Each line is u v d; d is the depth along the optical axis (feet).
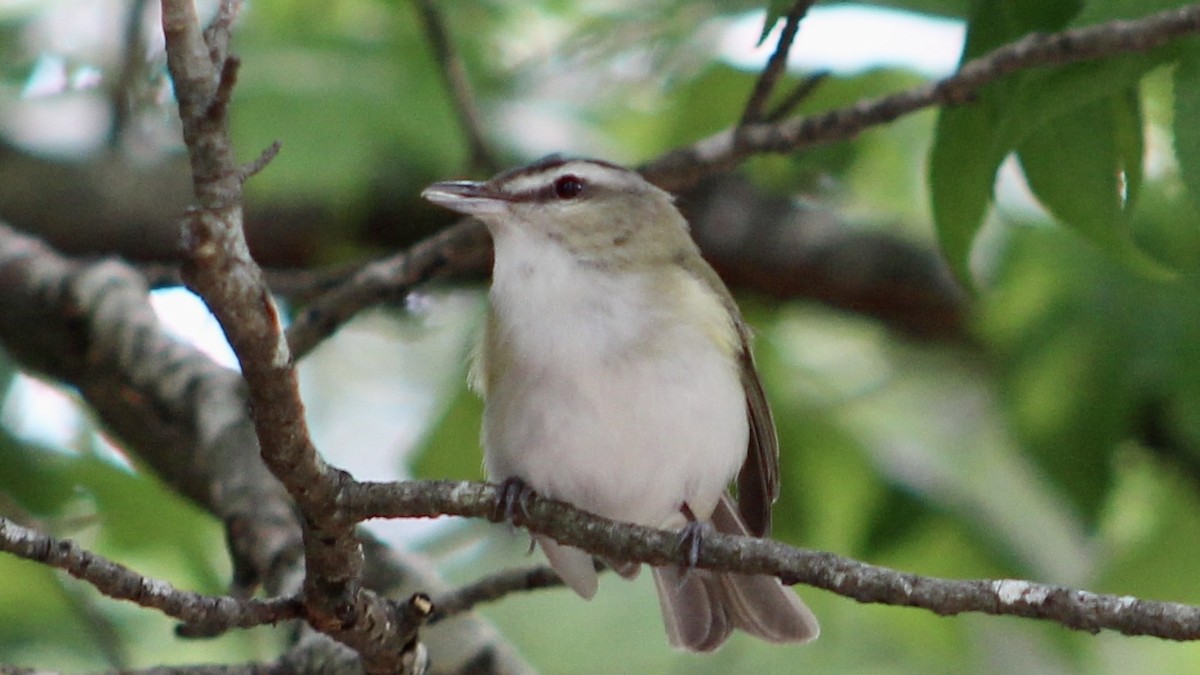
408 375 49.65
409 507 20.79
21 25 39.22
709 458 28.50
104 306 35.19
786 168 42.47
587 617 48.55
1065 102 25.68
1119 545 42.63
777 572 20.57
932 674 45.60
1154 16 24.48
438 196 30.01
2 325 35.96
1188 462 40.42
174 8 16.71
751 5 37.29
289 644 30.09
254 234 42.34
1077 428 38.99
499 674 29.14
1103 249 27.35
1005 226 42.01
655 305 28.37
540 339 28.17
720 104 39.88
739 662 46.78
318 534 20.62
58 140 41.68
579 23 40.75
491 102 39.24
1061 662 45.09
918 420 44.80
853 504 41.96
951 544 42.06
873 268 42.91
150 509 35.45
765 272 43.34
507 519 22.95
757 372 30.66
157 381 33.60
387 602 22.24
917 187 44.04
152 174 41.55
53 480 35.35
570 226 29.30
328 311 33.01
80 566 20.31
